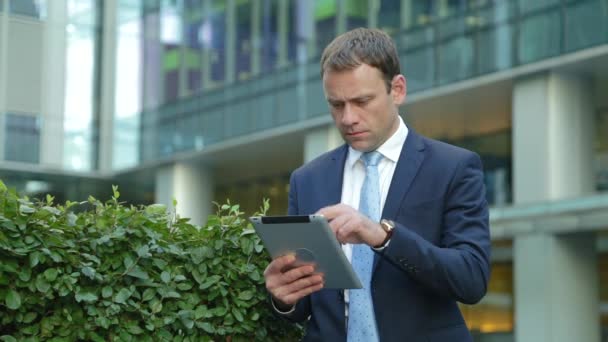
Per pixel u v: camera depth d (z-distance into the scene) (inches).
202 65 869.8
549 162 613.9
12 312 121.8
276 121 802.2
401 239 115.6
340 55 120.3
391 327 122.8
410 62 701.3
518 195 631.2
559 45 601.9
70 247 124.5
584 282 613.3
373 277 124.0
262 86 820.0
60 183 854.5
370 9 747.4
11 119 824.9
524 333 620.1
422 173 125.2
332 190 130.3
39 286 121.0
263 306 140.3
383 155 127.1
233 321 138.0
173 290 132.5
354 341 123.6
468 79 655.1
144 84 888.3
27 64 834.2
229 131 840.3
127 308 128.2
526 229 622.5
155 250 132.0
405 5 712.4
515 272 628.4
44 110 842.2
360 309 124.0
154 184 901.2
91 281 125.9
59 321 124.0
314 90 770.8
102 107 871.1
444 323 124.4
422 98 684.1
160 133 885.2
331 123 756.0
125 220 129.8
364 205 125.7
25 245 120.3
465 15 663.1
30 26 836.0
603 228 579.2
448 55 671.1
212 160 887.1
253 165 908.0
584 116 623.2
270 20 826.8
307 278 119.3
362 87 119.6
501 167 737.0
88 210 132.2
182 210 878.4
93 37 869.2
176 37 887.1
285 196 926.4
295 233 115.0
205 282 135.4
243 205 964.6
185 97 877.2
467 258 118.9
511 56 631.2
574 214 595.2
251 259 139.9
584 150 622.5
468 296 119.4
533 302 616.1
